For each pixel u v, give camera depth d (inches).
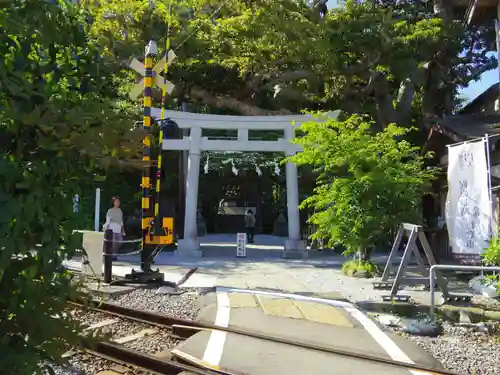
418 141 756.0
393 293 313.4
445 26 666.8
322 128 437.1
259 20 646.5
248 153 761.6
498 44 465.1
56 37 90.1
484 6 473.1
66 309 95.7
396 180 414.0
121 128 89.7
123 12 643.5
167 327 255.8
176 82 739.4
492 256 320.5
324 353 206.4
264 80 748.6
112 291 337.7
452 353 218.2
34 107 82.8
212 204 1186.6
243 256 609.6
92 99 95.2
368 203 417.4
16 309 85.4
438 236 566.3
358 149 424.5
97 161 87.9
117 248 528.1
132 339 235.9
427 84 765.3
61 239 88.6
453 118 611.5
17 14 83.0
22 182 78.8
